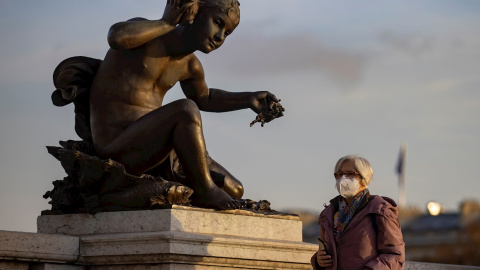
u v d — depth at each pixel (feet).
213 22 30.09
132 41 29.40
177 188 28.78
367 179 25.73
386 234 25.23
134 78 30.22
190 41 30.25
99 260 28.63
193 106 29.30
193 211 28.53
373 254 25.30
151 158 29.40
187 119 29.12
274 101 32.58
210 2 30.19
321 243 25.70
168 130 29.22
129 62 30.27
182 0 29.73
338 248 25.53
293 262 29.63
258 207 30.50
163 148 29.37
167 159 30.04
